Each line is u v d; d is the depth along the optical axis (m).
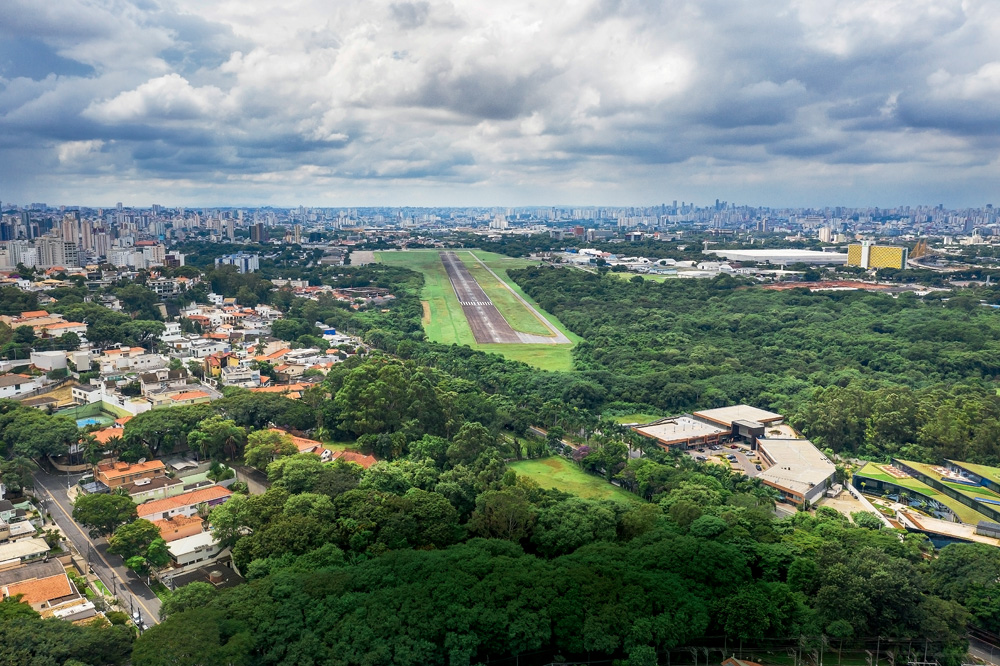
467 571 155.38
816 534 186.88
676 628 145.12
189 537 187.00
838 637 152.88
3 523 188.38
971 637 163.00
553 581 151.75
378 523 177.12
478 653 143.50
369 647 134.88
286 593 146.88
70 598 158.38
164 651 126.44
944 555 174.88
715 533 178.38
